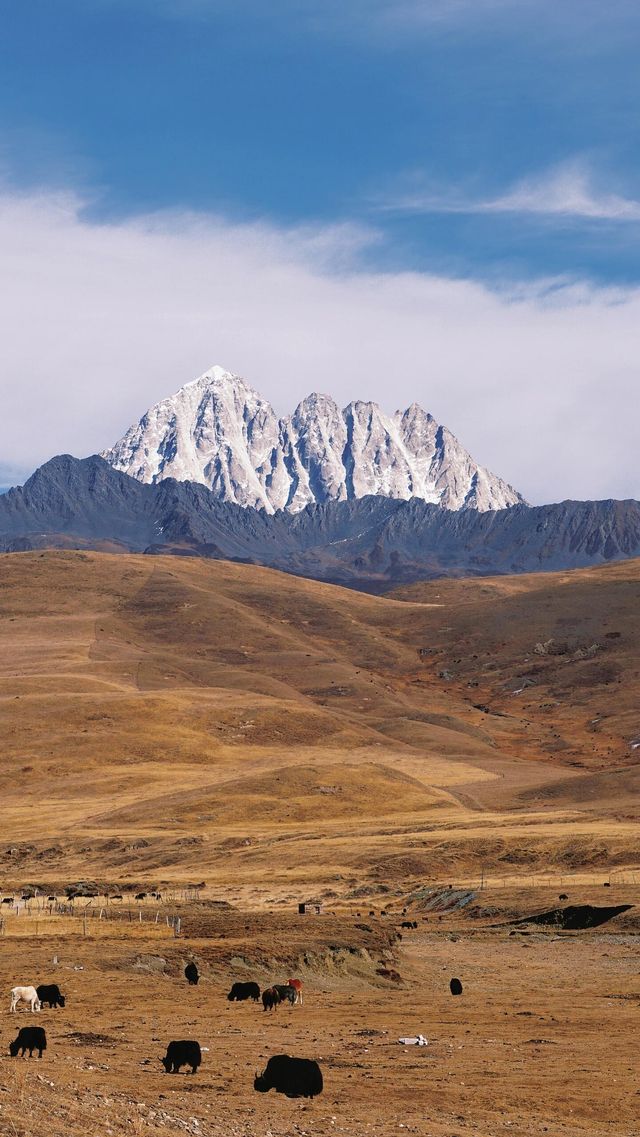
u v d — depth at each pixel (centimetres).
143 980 5628
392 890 12194
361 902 11594
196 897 11506
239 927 7550
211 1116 2638
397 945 7856
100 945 6425
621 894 10394
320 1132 2594
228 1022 4550
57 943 6525
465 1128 2806
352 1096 3131
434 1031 4581
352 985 6384
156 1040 3891
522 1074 3606
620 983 6569
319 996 5797
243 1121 2638
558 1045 4259
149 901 10800
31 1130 2122
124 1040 3850
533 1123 2934
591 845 13325
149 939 6888
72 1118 2281
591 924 9594
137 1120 2395
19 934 7375
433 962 7606
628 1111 3145
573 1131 2859
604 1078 3556
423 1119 2880
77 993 5088
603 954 7900
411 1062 3772
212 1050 3791
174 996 5253
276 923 7731
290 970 6344
